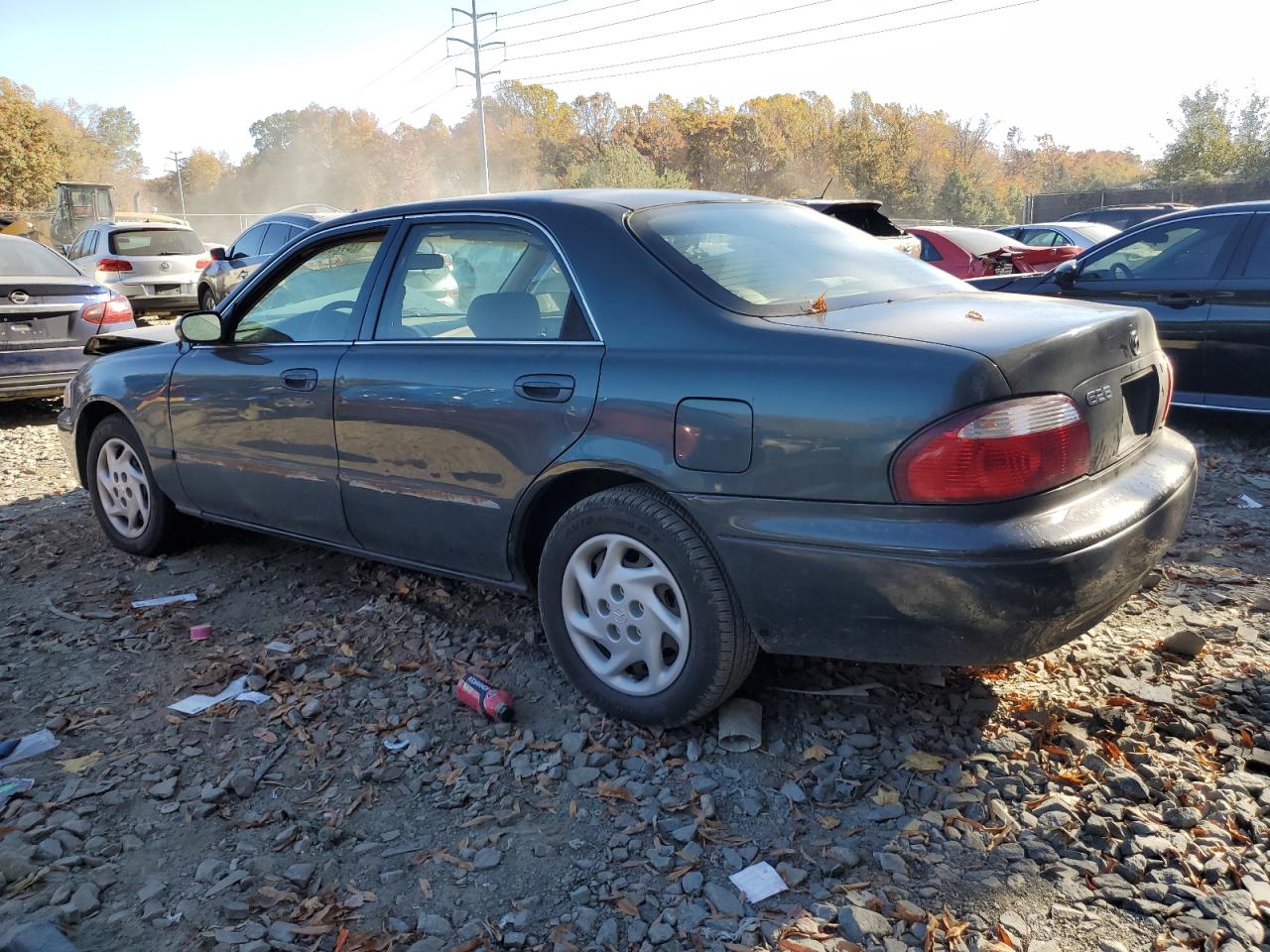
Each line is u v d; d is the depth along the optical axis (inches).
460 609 166.7
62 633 163.8
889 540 101.9
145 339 221.3
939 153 3262.8
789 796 112.0
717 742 122.6
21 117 2281.0
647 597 121.4
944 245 487.5
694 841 105.4
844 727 124.5
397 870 103.2
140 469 197.5
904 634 105.3
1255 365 260.7
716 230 135.0
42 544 209.0
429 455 140.2
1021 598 100.0
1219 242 269.7
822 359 106.3
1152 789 110.0
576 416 122.4
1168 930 90.4
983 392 99.0
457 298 141.6
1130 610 155.8
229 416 169.8
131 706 138.7
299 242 166.7
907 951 89.3
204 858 105.8
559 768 119.0
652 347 118.9
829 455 104.4
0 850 106.0
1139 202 1718.8
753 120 3501.5
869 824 107.0
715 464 111.3
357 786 118.3
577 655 130.6
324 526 161.6
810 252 137.6
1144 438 123.9
